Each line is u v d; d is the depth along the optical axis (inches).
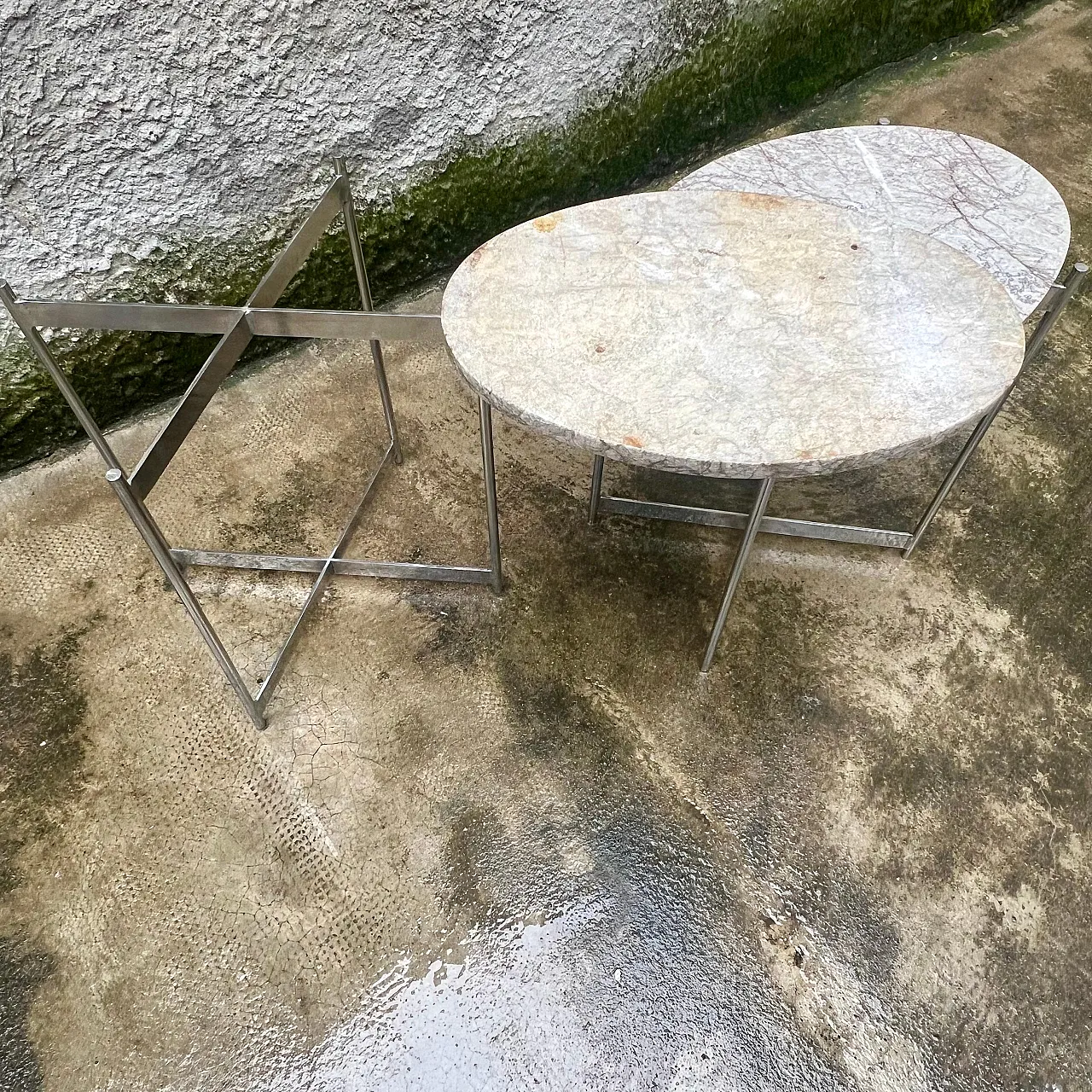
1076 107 124.3
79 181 71.2
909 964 53.6
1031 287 61.9
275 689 66.6
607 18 93.8
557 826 59.6
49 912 55.9
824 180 73.0
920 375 50.0
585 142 102.5
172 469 81.9
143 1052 50.6
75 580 73.5
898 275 56.9
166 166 74.4
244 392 89.0
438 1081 50.0
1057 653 68.2
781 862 57.9
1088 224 105.1
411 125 86.7
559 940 54.9
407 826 59.6
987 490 79.9
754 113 120.0
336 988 53.1
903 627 69.9
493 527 66.2
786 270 57.4
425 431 86.0
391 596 72.6
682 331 53.2
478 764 62.5
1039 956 53.8
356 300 95.0
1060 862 57.6
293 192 83.0
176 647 69.4
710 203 63.3
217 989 52.9
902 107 125.5
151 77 69.2
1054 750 62.8
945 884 56.7
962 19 135.0
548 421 48.1
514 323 54.0
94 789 61.4
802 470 46.3
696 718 64.7
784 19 112.3
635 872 57.6
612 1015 52.1
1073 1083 49.4
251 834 59.2
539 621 70.7
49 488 80.4
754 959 54.1
